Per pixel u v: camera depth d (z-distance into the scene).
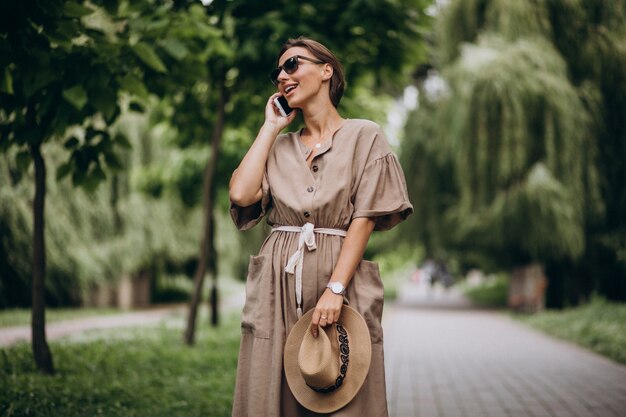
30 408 4.16
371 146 2.46
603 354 9.30
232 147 10.54
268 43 6.34
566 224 15.21
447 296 34.53
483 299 29.20
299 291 2.38
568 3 15.30
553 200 14.97
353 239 2.37
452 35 17.06
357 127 2.49
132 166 15.52
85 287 15.41
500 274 30.41
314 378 2.22
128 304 18.25
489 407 5.62
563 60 15.47
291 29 6.23
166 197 15.10
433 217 20.56
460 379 7.14
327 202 2.39
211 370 6.62
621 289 17.22
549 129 15.04
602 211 15.53
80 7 4.28
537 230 15.38
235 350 8.11
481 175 15.49
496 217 15.60
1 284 13.00
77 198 14.74
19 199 12.75
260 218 2.56
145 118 15.53
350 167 2.43
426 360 8.76
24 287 13.35
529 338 11.94
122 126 15.23
